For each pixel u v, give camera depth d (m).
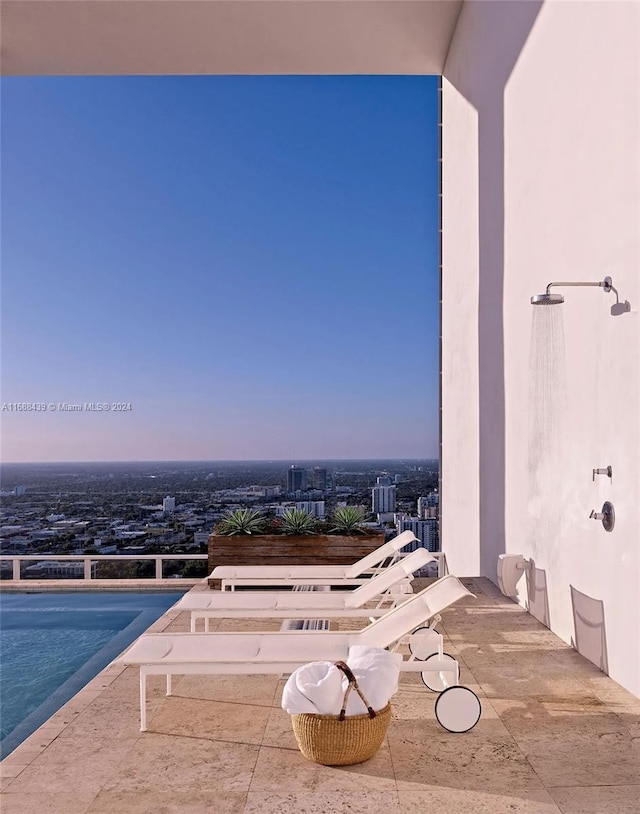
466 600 5.95
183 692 3.73
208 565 7.52
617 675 3.82
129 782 2.68
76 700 3.61
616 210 3.84
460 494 8.22
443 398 9.30
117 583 7.54
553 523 4.90
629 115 3.67
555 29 4.82
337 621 5.33
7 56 8.79
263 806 2.47
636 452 3.60
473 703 3.14
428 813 2.42
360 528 7.69
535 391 5.31
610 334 3.92
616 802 2.49
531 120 5.38
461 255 8.12
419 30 8.31
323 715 2.81
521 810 2.44
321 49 8.61
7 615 6.68
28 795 2.58
